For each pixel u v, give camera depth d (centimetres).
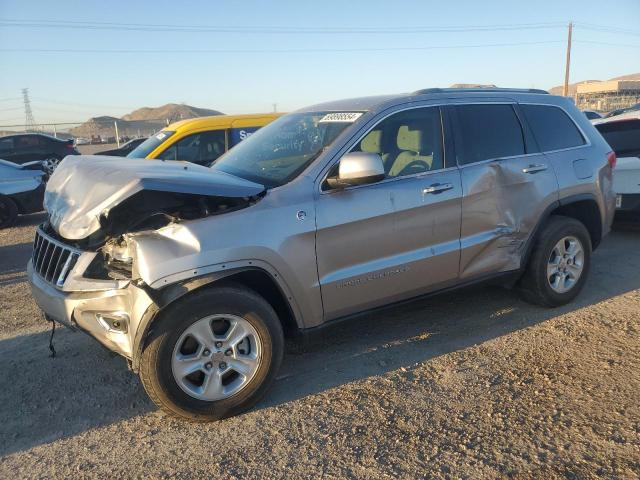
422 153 415
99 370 413
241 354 341
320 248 362
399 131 409
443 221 412
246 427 331
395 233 391
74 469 300
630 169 680
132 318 314
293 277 352
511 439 307
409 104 418
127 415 352
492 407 339
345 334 459
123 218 342
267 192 354
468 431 316
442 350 421
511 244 454
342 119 409
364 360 411
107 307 326
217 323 335
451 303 517
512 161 452
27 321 523
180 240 320
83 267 340
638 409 329
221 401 334
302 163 381
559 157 484
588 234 497
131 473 295
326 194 367
